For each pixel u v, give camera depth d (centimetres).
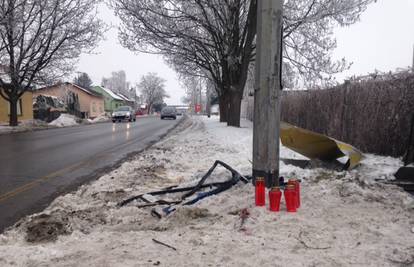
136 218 537
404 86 900
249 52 2088
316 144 827
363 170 786
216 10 1988
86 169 1040
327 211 508
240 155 1164
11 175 945
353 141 1125
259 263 367
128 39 2058
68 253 394
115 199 659
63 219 501
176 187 698
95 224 518
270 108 615
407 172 693
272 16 611
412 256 380
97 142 1817
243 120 3834
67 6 2753
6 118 3584
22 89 3041
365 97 1057
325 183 609
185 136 2019
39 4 2600
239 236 433
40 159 1232
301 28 1998
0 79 2872
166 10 1962
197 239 423
